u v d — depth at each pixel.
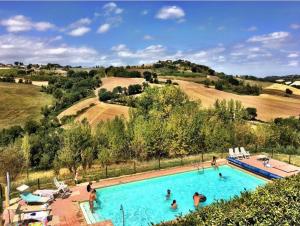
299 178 19.00
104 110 76.44
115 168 30.64
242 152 33.47
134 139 35.44
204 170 29.89
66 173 31.31
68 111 84.69
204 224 13.53
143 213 20.91
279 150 38.06
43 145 39.12
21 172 33.44
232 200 16.47
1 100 104.56
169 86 52.06
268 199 15.33
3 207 19.95
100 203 22.34
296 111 80.50
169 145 36.75
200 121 40.09
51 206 20.75
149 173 28.05
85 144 32.88
